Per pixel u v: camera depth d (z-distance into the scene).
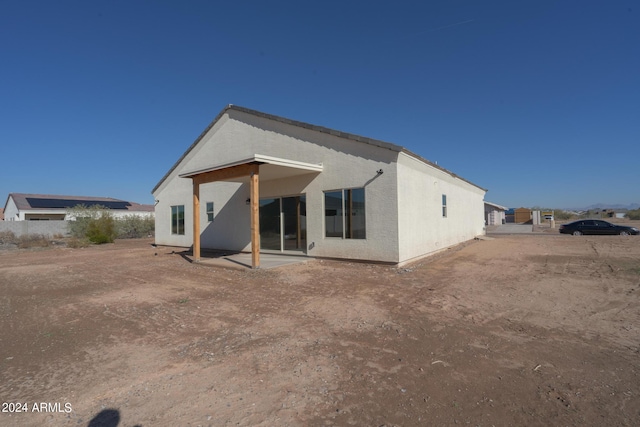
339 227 12.30
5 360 4.58
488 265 11.45
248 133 15.48
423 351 4.59
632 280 8.62
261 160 10.48
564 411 3.19
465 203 20.84
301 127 13.31
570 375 3.87
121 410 3.33
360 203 11.73
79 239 25.33
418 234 12.62
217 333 5.46
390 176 11.04
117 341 5.21
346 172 12.03
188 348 4.88
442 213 15.75
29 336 5.52
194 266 12.41
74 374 4.13
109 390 3.73
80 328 5.86
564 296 7.24
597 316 5.92
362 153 11.64
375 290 8.06
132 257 15.91
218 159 17.09
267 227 14.96
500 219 51.66
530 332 5.22
